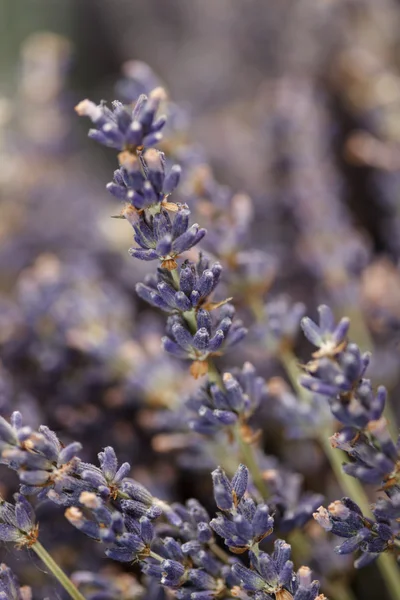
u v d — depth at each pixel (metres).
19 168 0.53
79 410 0.38
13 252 0.50
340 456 0.33
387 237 0.46
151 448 0.37
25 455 0.26
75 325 0.39
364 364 0.26
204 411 0.29
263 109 0.52
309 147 0.45
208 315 0.28
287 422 0.33
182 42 0.69
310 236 0.41
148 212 0.27
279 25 0.63
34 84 0.55
